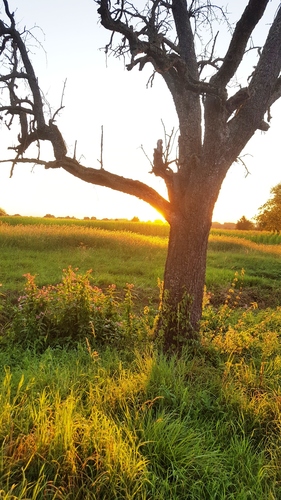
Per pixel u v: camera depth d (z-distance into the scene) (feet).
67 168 17.24
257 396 13.85
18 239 53.98
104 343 18.47
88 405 11.71
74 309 18.90
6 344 17.88
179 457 10.12
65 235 59.00
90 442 9.80
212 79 16.33
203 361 16.15
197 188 16.88
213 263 53.52
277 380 15.08
